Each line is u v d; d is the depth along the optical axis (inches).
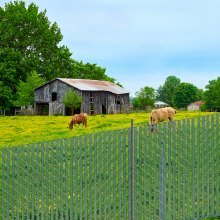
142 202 563.8
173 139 515.5
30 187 515.2
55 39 3789.4
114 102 3107.8
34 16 3690.9
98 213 538.0
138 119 1834.4
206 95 5565.9
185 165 520.4
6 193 511.5
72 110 2856.8
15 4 3806.6
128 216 513.0
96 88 2962.6
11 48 3479.3
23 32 3668.8
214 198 545.0
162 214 514.9
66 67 3841.0
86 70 4515.3
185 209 522.6
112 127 1441.9
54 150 510.9
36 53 3627.0
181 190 553.6
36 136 1318.9
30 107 3521.2
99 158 511.8
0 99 3344.0
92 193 518.3
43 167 509.7
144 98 4242.1
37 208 511.5
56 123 1819.6
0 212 522.6
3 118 2309.3
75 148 509.7
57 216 511.2
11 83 3442.4
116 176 519.8
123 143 510.9
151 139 513.3
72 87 2913.4
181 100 7214.6
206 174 520.1
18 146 509.0
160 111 1330.0
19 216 532.4
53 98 3034.0
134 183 511.8
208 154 518.9
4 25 3602.4
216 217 528.7
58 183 513.7
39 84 3186.5
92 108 2933.1
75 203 510.3
